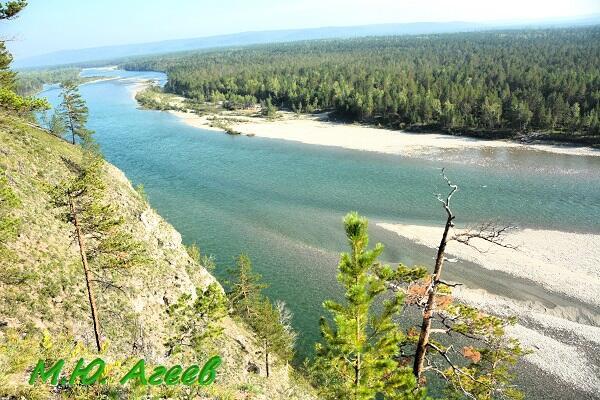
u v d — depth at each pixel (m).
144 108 192.00
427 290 16.89
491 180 88.00
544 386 36.53
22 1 16.09
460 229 65.56
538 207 74.19
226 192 87.31
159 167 105.25
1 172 21.41
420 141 121.38
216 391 16.16
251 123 156.75
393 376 14.11
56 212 38.12
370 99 148.62
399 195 82.06
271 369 38.38
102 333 30.31
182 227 71.56
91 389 13.27
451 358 38.28
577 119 114.06
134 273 38.25
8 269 28.14
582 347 40.84
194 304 36.41
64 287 31.47
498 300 48.12
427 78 177.12
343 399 13.68
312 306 49.22
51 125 75.62
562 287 49.97
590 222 67.75
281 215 75.00
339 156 109.75
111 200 46.69
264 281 54.47
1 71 18.48
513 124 123.50
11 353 14.41
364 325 13.13
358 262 12.61
